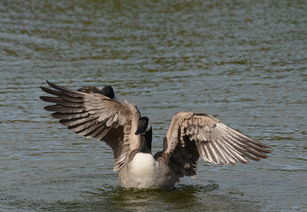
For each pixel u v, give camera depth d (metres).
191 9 30.20
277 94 18.19
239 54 23.00
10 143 14.23
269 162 12.96
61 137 14.84
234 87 18.97
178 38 25.17
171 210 10.35
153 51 23.31
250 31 26.52
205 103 17.27
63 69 20.88
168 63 21.77
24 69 20.88
